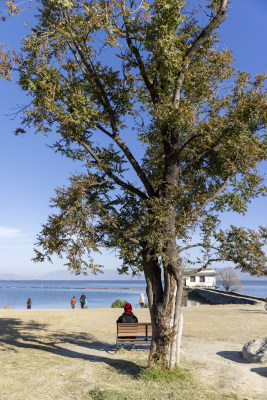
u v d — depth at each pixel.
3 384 8.07
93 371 9.49
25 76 9.48
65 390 7.86
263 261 9.63
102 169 10.51
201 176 11.62
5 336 14.80
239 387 7.95
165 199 9.56
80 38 10.16
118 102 11.62
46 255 9.00
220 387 8.01
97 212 9.73
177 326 9.62
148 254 9.59
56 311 25.41
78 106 9.86
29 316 21.86
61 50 9.75
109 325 18.72
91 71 10.98
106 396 7.27
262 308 26.19
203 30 10.98
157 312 9.70
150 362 9.41
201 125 9.38
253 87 10.36
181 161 11.77
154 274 10.11
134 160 11.05
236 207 11.56
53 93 9.30
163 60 10.12
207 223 10.23
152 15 10.26
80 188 8.93
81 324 19.00
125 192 11.65
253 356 10.02
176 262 9.55
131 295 115.44
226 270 70.44
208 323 18.45
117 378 8.85
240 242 9.87
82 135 10.80
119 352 12.05
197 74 10.70
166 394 7.50
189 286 67.25
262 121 10.13
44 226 8.95
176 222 9.65
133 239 10.20
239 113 9.98
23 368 9.60
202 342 13.41
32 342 13.80
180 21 10.33
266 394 7.55
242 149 9.59
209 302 49.50
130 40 11.08
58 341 14.23
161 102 10.74
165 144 10.76
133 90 11.84
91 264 8.98
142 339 12.16
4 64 9.14
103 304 68.00
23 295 121.44
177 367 9.34
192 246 10.12
